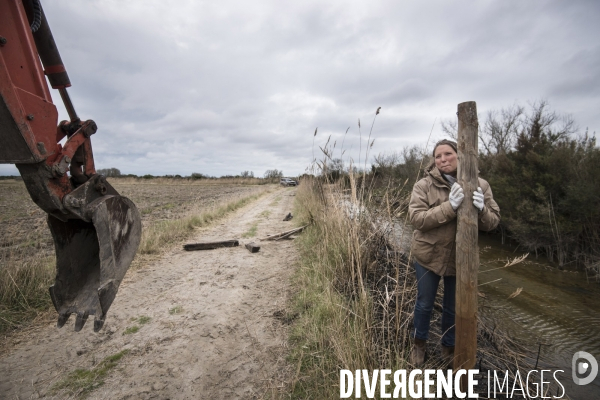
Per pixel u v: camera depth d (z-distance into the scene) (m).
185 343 2.94
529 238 7.31
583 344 3.31
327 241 4.58
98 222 1.69
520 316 3.98
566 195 6.89
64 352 2.78
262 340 2.97
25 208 12.88
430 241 2.27
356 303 2.87
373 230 4.15
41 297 3.63
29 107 1.50
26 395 2.24
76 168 1.84
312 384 2.28
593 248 6.32
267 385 2.33
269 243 7.12
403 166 15.43
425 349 2.53
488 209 2.06
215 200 16.88
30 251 5.62
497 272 5.88
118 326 3.26
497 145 16.73
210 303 3.84
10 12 1.51
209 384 2.38
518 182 7.96
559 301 4.49
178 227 8.03
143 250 6.02
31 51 1.58
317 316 3.13
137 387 2.34
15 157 1.49
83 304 1.81
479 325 3.27
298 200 12.73
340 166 5.29
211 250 6.47
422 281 2.38
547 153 7.75
